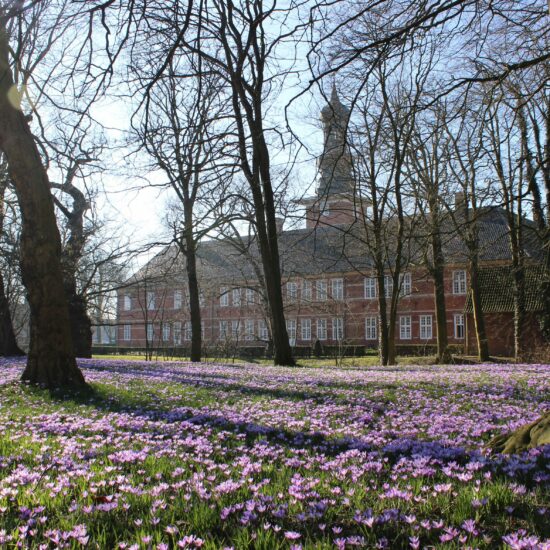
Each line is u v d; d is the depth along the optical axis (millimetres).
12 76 11688
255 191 21000
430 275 32750
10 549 3008
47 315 11750
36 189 11805
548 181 20453
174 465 4941
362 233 29469
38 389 11031
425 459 4758
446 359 31719
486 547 2979
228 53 9641
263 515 3541
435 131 9578
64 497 3891
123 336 78438
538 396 9969
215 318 70312
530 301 38250
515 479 4105
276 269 22156
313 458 5273
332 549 2924
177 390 11102
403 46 7621
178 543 2943
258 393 10789
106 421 7430
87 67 7344
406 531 3230
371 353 51875
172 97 15891
